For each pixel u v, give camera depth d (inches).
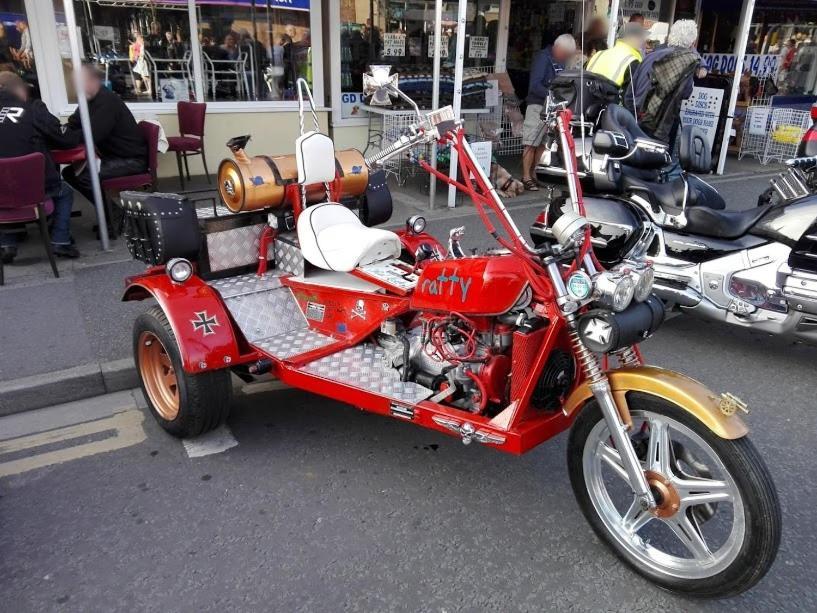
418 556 115.3
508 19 430.9
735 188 378.9
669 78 237.1
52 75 332.2
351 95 397.7
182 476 138.9
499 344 117.3
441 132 112.6
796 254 164.2
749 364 189.2
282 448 148.9
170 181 359.9
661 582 104.6
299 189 154.6
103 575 111.2
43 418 163.0
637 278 98.6
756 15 523.2
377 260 144.9
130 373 175.6
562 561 114.0
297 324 155.8
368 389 128.0
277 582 109.3
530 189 364.8
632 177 192.1
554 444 149.9
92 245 269.1
